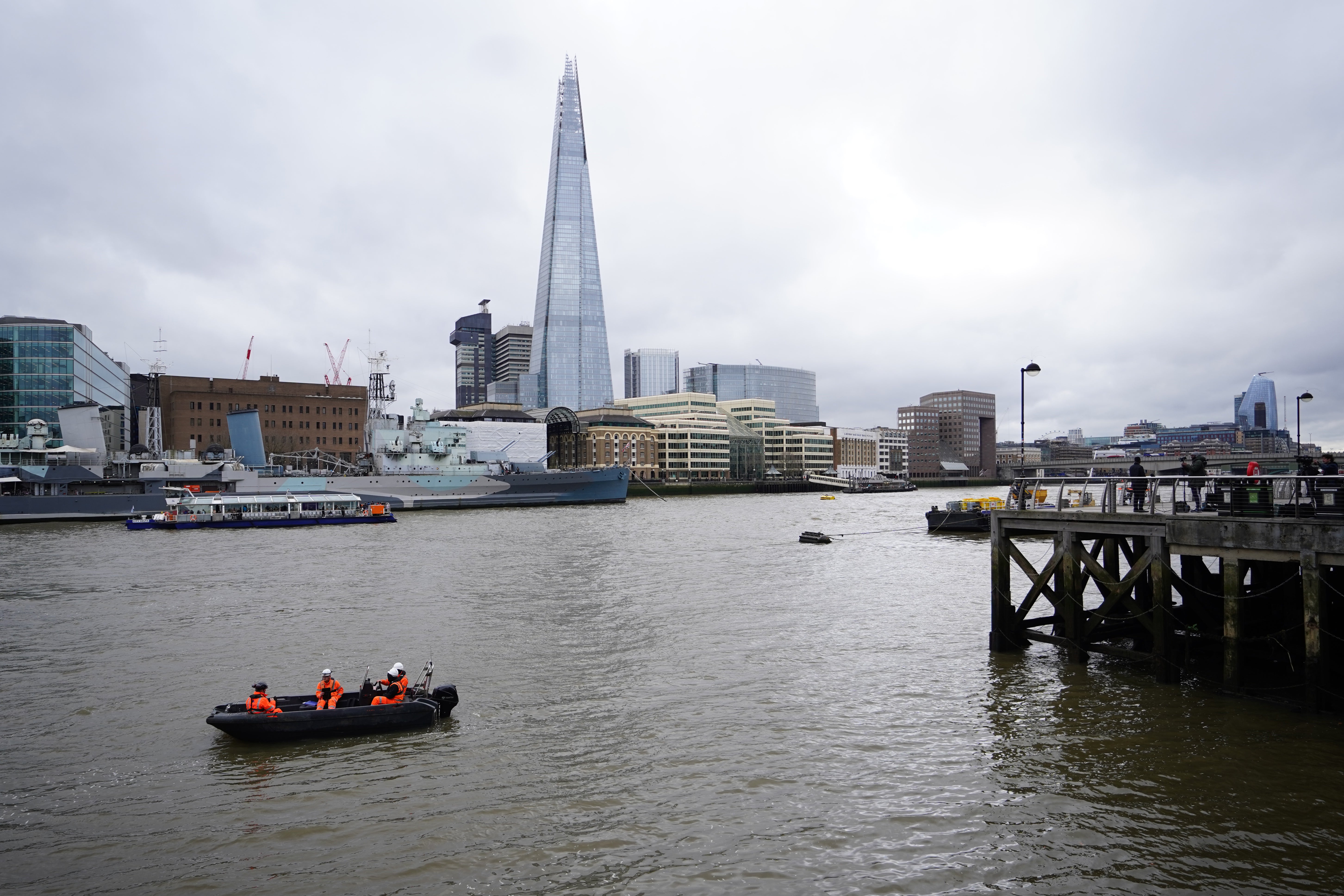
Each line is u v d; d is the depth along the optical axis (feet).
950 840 58.44
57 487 372.38
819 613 140.15
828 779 69.05
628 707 89.30
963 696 89.86
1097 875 53.42
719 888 52.90
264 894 53.26
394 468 455.63
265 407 638.12
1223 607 95.66
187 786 70.13
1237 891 51.19
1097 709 83.25
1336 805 61.41
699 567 200.44
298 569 200.64
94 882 55.26
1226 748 71.87
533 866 56.13
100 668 107.55
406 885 53.98
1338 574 90.33
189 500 345.92
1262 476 79.41
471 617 138.41
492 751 76.95
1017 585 172.35
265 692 82.69
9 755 77.51
